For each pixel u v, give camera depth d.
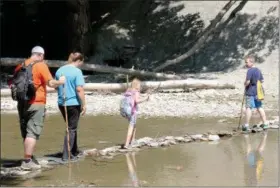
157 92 16.30
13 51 26.17
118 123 11.41
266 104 13.72
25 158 7.50
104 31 25.69
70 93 7.84
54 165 7.56
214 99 14.87
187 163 7.34
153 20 26.12
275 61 20.64
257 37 22.73
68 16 22.55
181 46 24.02
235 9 23.03
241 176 6.48
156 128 10.57
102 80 19.77
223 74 20.00
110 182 6.43
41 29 26.09
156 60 23.53
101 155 8.11
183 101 14.42
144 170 7.00
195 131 10.08
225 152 8.01
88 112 13.07
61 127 11.19
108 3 27.95
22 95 7.35
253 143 8.70
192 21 25.19
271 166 6.99
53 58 25.42
